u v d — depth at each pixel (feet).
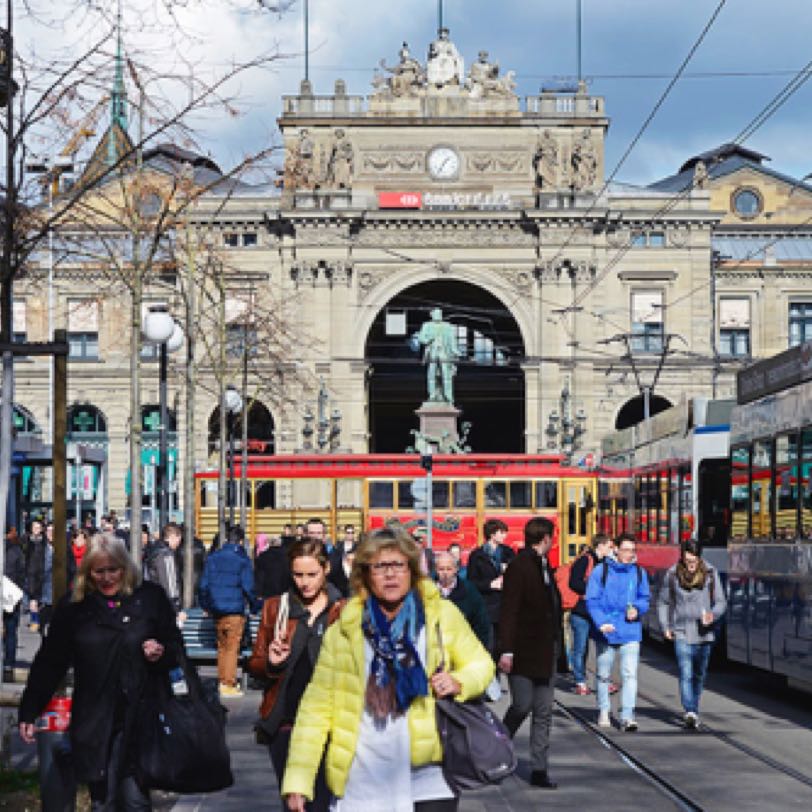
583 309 273.95
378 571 26.58
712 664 94.22
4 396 50.67
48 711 38.17
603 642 65.36
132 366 81.82
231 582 76.54
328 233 276.82
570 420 276.62
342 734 26.27
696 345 281.95
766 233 321.32
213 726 34.50
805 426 66.49
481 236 279.28
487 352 312.71
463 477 164.86
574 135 278.46
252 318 221.46
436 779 26.61
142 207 110.42
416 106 278.26
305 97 277.44
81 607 34.73
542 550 50.57
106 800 34.37
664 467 109.29
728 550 83.92
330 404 276.00
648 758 55.67
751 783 49.75
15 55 57.88
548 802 46.29
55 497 46.70
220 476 133.08
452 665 27.20
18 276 73.00
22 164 55.16
